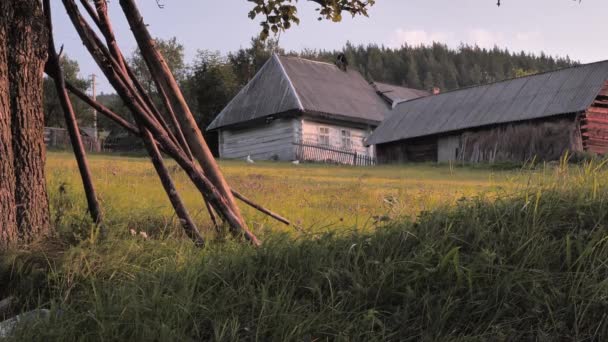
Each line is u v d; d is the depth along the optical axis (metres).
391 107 50.72
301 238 5.23
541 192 5.20
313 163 37.72
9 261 4.85
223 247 5.32
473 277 4.23
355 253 4.66
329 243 4.88
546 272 4.23
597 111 35.03
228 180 16.02
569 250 4.29
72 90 6.23
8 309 4.51
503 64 178.50
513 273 4.18
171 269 4.62
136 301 4.02
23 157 5.50
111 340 3.79
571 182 5.41
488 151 37.12
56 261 4.83
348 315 4.05
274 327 3.93
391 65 152.38
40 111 5.67
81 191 9.11
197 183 5.82
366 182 18.39
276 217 7.09
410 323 4.03
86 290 4.43
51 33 6.06
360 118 45.91
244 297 4.19
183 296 4.14
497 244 4.62
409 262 4.41
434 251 4.46
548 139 34.75
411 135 40.25
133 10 6.21
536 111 35.41
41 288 4.66
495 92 40.00
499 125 36.81
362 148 47.19
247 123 45.22
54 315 4.07
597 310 3.91
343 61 53.78
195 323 3.92
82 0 6.51
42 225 5.54
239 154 46.75
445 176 23.33
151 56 6.27
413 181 19.48
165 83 6.28
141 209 7.57
